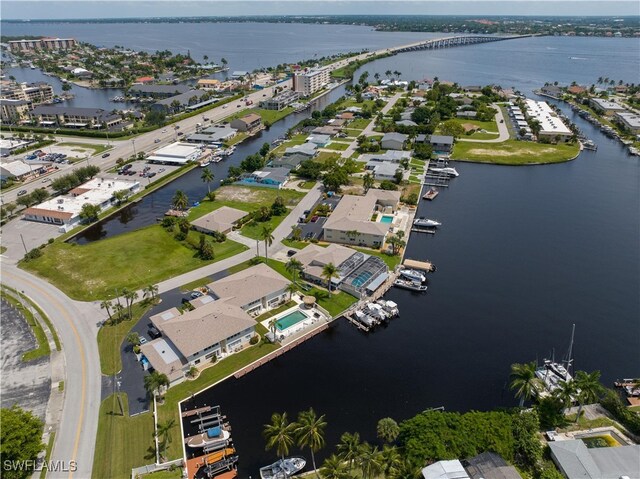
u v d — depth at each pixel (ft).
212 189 643.86
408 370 325.83
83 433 268.82
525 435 256.32
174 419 280.10
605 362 333.21
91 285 412.36
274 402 298.56
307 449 268.41
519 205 597.11
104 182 642.63
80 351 332.60
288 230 520.01
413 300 404.98
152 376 286.46
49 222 543.39
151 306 383.24
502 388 310.24
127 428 272.72
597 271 447.42
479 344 351.05
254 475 252.42
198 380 311.27
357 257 440.86
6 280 419.74
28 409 283.18
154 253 466.70
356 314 377.50
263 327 363.97
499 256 474.08
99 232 524.52
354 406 296.30
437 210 580.30
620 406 282.36
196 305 372.99
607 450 252.83
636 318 379.76
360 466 237.04
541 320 377.30
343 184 646.74
